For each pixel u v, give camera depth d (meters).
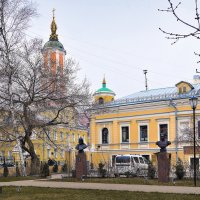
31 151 35.09
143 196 15.48
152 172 27.11
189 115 42.41
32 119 33.34
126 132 48.50
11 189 19.38
